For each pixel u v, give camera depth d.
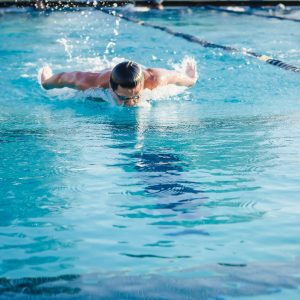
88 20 10.07
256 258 1.90
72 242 2.06
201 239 2.07
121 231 2.16
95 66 6.07
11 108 4.36
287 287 1.68
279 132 3.56
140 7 11.87
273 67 5.84
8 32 8.55
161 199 2.49
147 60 6.39
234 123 3.82
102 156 3.13
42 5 11.51
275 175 2.76
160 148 3.27
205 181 2.70
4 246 2.04
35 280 1.76
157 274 1.79
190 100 4.55
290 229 2.15
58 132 3.65
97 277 1.78
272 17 10.38
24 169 2.91
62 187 2.64
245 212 2.33
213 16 10.69
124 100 4.25
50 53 6.79
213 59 6.34
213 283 1.72
